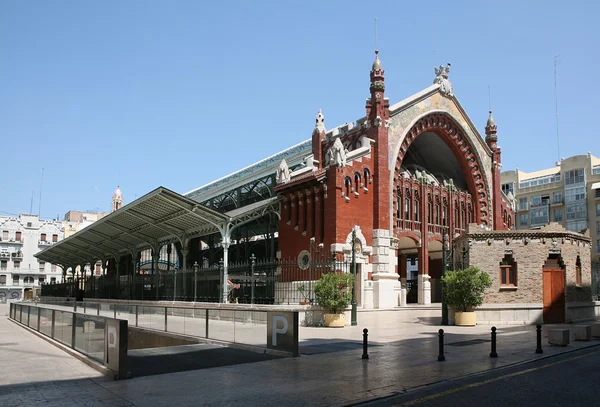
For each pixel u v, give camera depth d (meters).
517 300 29.02
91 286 66.62
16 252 108.81
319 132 46.53
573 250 30.53
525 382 12.53
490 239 29.38
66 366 15.22
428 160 55.38
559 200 88.56
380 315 35.22
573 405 10.39
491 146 54.28
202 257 62.19
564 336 18.89
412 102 45.28
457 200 50.91
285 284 39.31
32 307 29.94
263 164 55.62
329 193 38.41
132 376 13.23
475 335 23.03
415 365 14.84
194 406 10.16
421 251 46.06
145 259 75.06
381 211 40.75
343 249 37.53
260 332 18.06
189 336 22.41
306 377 13.06
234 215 38.53
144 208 38.38
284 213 42.16
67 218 132.12
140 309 28.69
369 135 42.31
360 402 10.56
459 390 11.65
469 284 27.33
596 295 38.66
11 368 14.84
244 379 12.83
